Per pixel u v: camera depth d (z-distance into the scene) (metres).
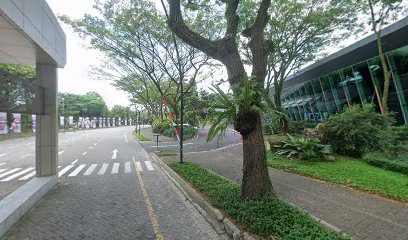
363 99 16.98
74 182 8.02
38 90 7.00
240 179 7.63
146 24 13.83
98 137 30.33
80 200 6.12
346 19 13.77
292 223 3.95
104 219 4.94
